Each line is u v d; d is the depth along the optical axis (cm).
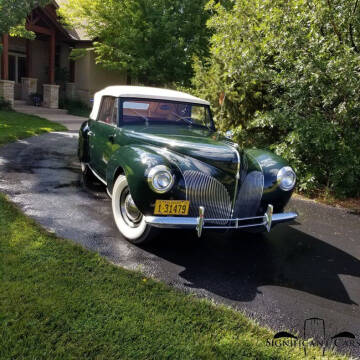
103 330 250
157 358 231
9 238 369
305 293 333
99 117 555
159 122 500
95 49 1970
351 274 377
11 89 1645
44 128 1226
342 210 613
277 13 679
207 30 1675
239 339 258
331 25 652
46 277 304
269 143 821
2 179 597
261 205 399
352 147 661
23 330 240
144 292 301
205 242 431
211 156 380
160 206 354
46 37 2067
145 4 1683
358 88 605
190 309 285
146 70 1748
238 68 740
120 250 383
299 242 456
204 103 534
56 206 495
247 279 351
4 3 1048
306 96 675
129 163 372
